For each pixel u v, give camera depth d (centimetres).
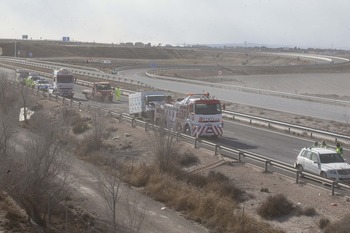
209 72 12800
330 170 2517
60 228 2039
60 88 6575
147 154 3306
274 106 5781
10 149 2345
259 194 2439
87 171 2792
